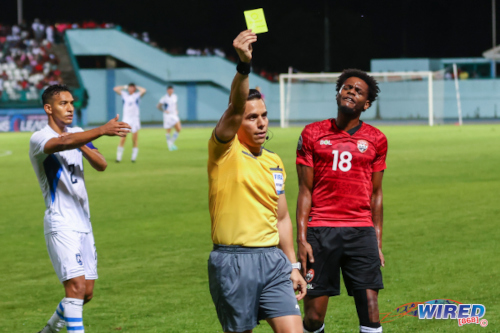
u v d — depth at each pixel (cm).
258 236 629
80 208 821
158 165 2908
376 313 735
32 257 1292
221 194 630
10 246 1391
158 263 1217
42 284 1099
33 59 6988
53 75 6844
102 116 7406
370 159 750
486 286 1009
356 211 747
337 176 742
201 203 1908
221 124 611
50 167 803
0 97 6109
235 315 626
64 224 800
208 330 852
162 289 1045
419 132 4872
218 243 636
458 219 1555
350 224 744
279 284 632
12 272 1177
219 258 630
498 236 1362
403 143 3838
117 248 1345
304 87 7281
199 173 2603
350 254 743
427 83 7106
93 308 951
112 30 7344
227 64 7475
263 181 632
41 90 6159
